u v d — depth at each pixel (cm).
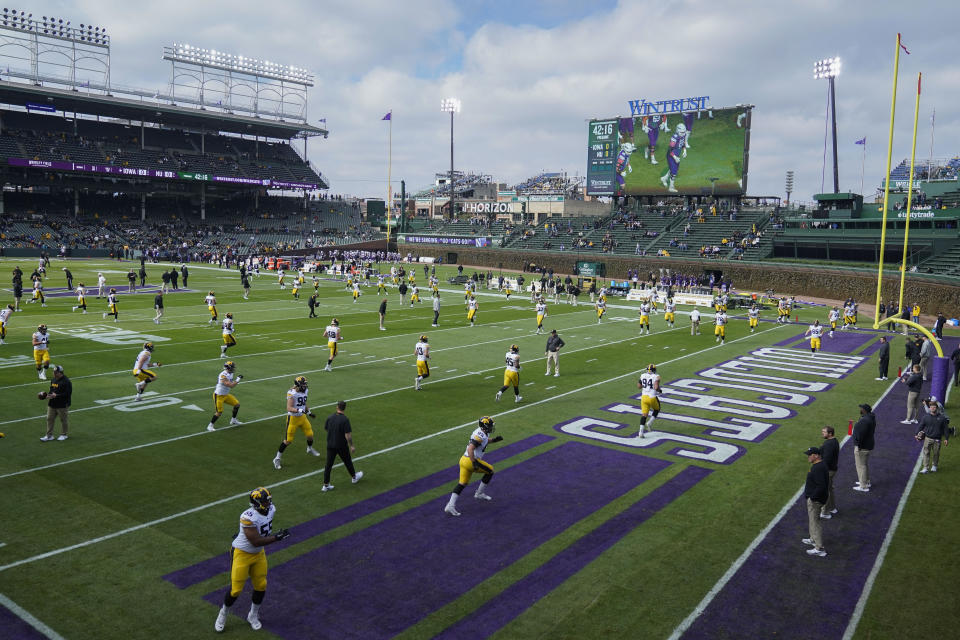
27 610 825
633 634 793
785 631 803
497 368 2428
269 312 3916
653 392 1595
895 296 4878
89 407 1762
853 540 1055
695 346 3052
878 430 1684
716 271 6406
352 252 9419
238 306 4169
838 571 953
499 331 3406
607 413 1820
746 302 4938
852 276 5256
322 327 3378
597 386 2156
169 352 2577
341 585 900
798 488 1278
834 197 5941
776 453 1488
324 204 11412
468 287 4581
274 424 1661
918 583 921
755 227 6681
